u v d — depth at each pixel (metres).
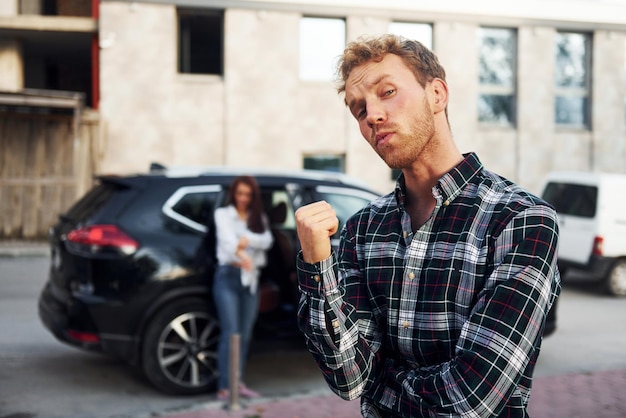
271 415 4.55
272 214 5.66
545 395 5.04
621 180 10.41
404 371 1.41
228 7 16.03
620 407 4.74
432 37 17.41
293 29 16.34
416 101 1.41
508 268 1.29
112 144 15.70
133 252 5.03
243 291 4.96
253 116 16.31
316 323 1.33
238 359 4.71
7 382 5.48
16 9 16.28
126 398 5.11
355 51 1.44
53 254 5.54
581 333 7.69
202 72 16.39
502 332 1.25
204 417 4.50
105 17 15.51
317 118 16.66
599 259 10.25
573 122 18.66
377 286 1.47
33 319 7.71
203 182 5.41
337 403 4.82
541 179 18.22
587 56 18.62
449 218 1.40
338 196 5.77
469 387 1.25
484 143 17.78
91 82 19.69
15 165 14.22
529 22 17.83
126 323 4.99
